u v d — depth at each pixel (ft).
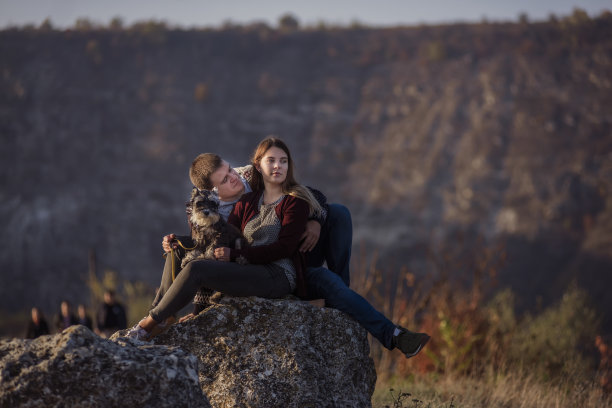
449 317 31.60
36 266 192.34
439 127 239.09
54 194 215.72
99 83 263.70
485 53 270.87
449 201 209.46
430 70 270.87
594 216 195.72
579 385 25.66
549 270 180.04
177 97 265.13
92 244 200.75
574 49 258.16
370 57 291.58
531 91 242.17
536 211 198.49
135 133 246.47
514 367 29.84
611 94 233.55
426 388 25.81
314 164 243.19
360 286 33.99
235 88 278.67
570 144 217.36
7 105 246.27
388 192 220.43
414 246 191.42
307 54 300.81
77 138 238.48
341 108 266.36
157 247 205.77
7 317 134.72
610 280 165.68
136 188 223.30
